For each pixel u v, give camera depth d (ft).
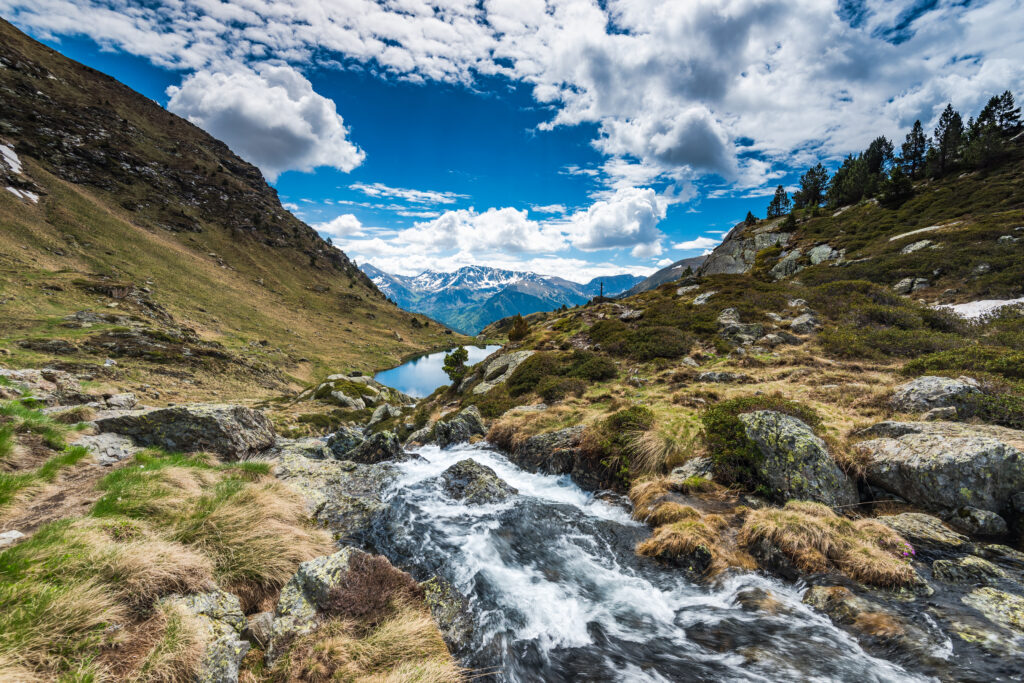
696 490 36.58
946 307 92.89
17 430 34.17
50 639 13.24
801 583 25.00
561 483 46.09
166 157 605.31
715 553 27.96
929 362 53.78
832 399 50.39
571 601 25.38
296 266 601.21
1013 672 17.34
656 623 23.43
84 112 526.16
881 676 18.33
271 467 41.52
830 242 196.54
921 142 277.44
